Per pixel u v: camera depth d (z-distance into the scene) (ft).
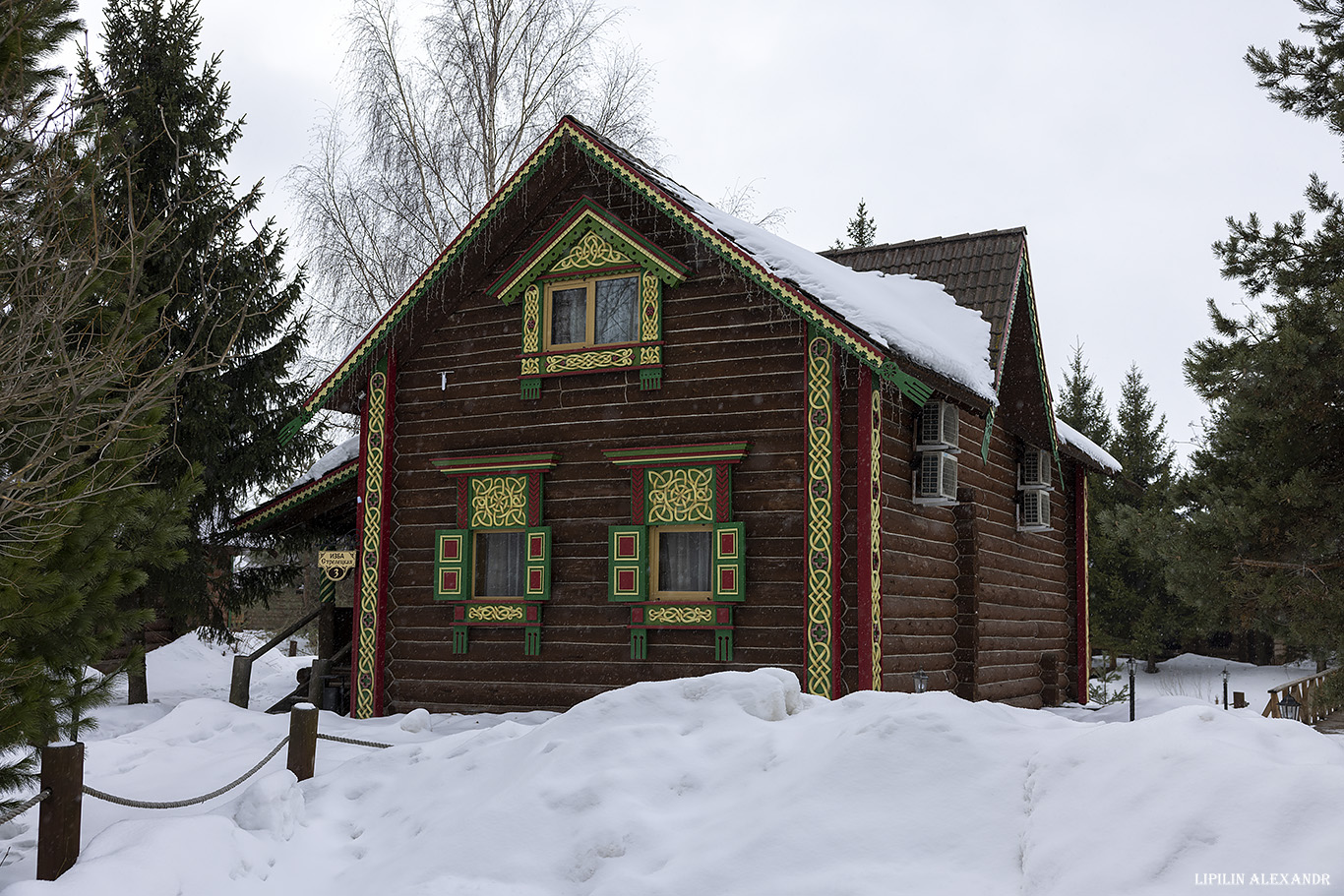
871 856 18.61
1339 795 15.79
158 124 63.10
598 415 45.42
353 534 66.59
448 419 48.67
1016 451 58.59
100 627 28.55
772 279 40.83
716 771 23.09
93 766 35.73
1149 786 17.39
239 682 53.62
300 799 26.30
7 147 26.50
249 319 65.36
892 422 43.24
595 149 44.78
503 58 76.02
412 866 22.22
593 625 44.39
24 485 23.00
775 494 41.73
